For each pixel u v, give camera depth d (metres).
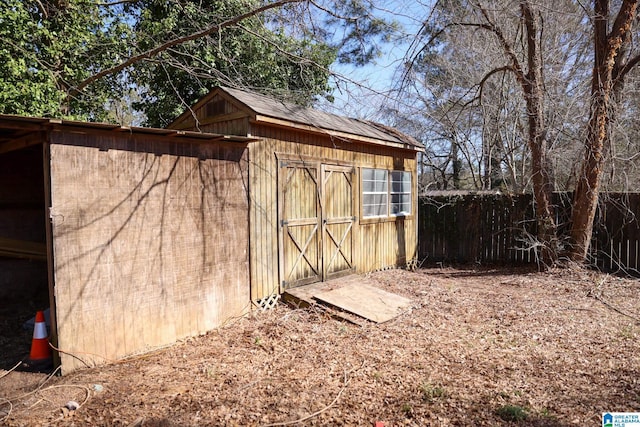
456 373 4.20
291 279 6.93
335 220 7.98
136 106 12.00
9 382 3.99
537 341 5.14
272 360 4.62
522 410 3.37
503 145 16.80
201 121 6.80
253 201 6.24
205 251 5.52
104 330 4.46
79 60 9.20
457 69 15.55
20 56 7.84
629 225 9.44
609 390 3.72
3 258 7.14
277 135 6.69
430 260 12.56
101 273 4.43
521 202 11.32
